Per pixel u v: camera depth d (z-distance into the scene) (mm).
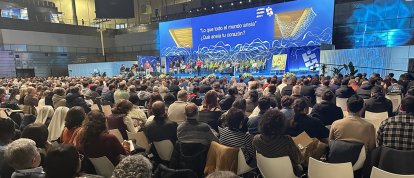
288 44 14898
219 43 18047
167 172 2328
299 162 2635
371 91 5789
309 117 3338
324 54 13109
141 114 4582
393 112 4910
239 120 3012
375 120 3738
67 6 29297
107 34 28219
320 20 13641
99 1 26078
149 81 9922
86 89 8289
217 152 2779
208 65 18453
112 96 7332
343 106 5750
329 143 2803
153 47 25828
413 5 12797
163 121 3414
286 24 14883
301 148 2916
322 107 3994
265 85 8023
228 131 3047
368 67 12000
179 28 20219
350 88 5879
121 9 26406
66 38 25484
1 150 2252
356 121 2914
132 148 3182
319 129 3279
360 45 14625
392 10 13445
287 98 4035
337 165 2344
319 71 13328
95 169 2711
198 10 22562
